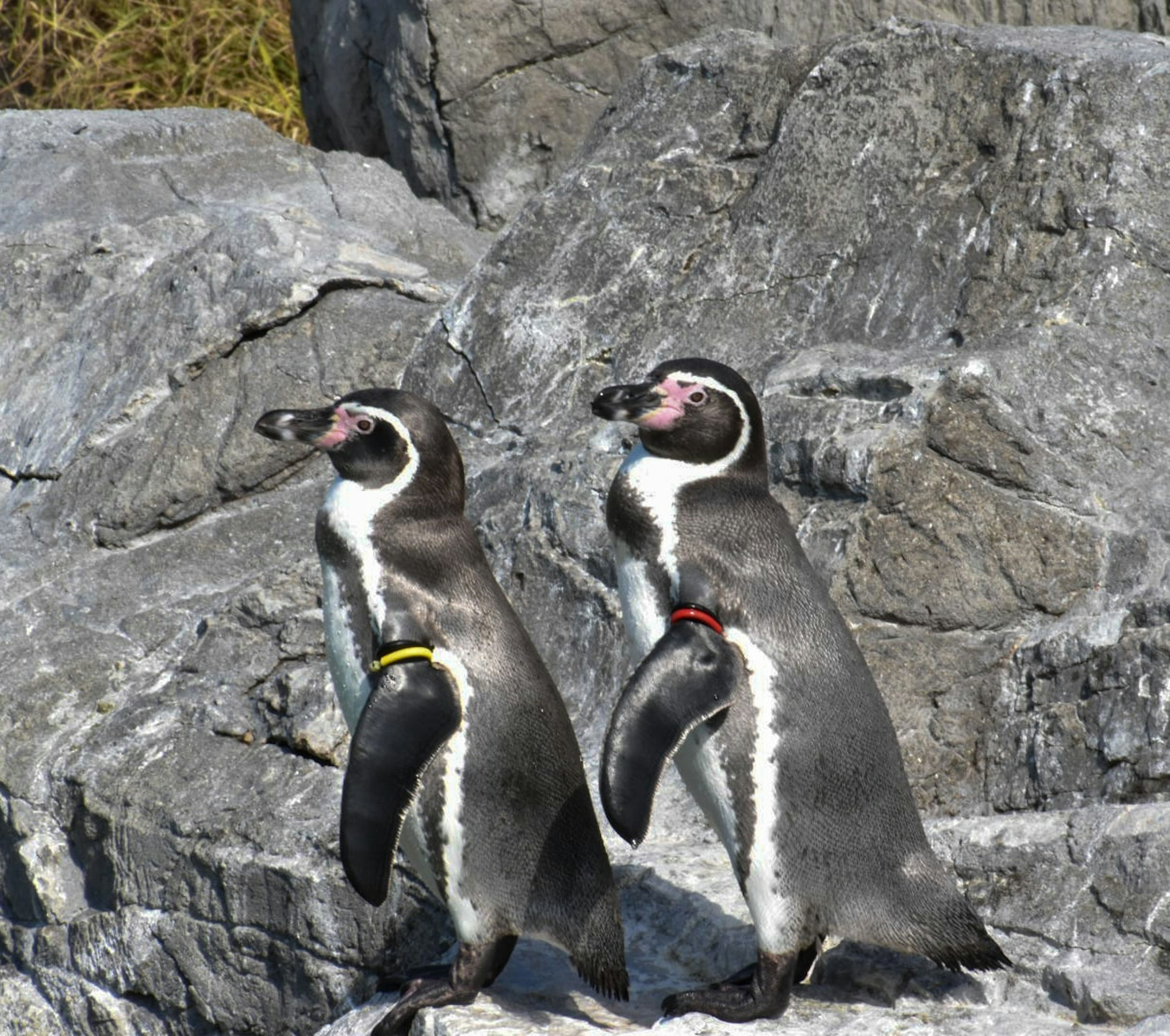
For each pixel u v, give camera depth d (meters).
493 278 15.45
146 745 12.49
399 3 19.23
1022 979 8.59
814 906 8.13
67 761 12.63
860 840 8.09
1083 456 11.71
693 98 15.96
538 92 18.88
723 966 9.13
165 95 27.41
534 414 14.69
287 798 11.52
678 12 18.39
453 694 8.54
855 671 8.26
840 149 14.47
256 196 19.16
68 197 19.09
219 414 15.44
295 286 15.79
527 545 12.89
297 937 10.94
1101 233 12.84
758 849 8.12
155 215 18.86
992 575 11.32
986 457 11.58
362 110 20.80
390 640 8.62
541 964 9.50
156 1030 11.91
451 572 8.89
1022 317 12.73
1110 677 10.34
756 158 15.28
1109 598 11.09
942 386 11.75
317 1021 10.90
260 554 14.75
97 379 16.34
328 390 15.47
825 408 12.23
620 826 7.49
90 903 12.44
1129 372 12.16
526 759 8.71
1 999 12.62
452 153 19.25
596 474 12.85
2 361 17.28
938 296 13.38
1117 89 13.37
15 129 20.41
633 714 7.68
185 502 15.08
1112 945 8.62
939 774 10.82
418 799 8.63
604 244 15.21
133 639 13.74
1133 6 16.67
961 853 9.52
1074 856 9.10
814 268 14.10
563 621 12.50
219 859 11.31
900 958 8.85
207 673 13.04
